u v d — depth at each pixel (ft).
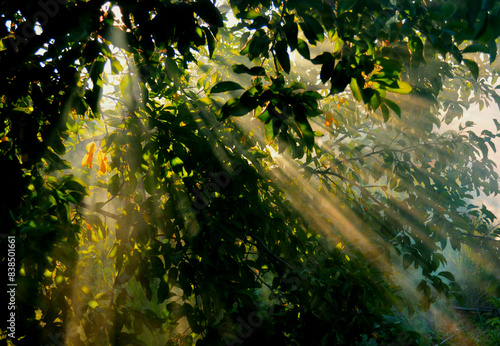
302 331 5.58
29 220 4.17
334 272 5.61
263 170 6.36
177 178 5.32
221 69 7.67
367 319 5.56
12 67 3.71
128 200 5.38
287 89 3.59
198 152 4.87
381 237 7.80
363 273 5.59
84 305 4.99
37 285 4.29
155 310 9.11
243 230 5.63
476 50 3.37
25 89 4.09
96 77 4.00
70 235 4.66
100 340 4.91
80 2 3.45
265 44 4.10
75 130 5.27
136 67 4.78
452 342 11.33
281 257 6.50
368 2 3.75
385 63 3.51
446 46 3.73
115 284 5.27
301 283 5.76
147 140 4.77
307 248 6.25
